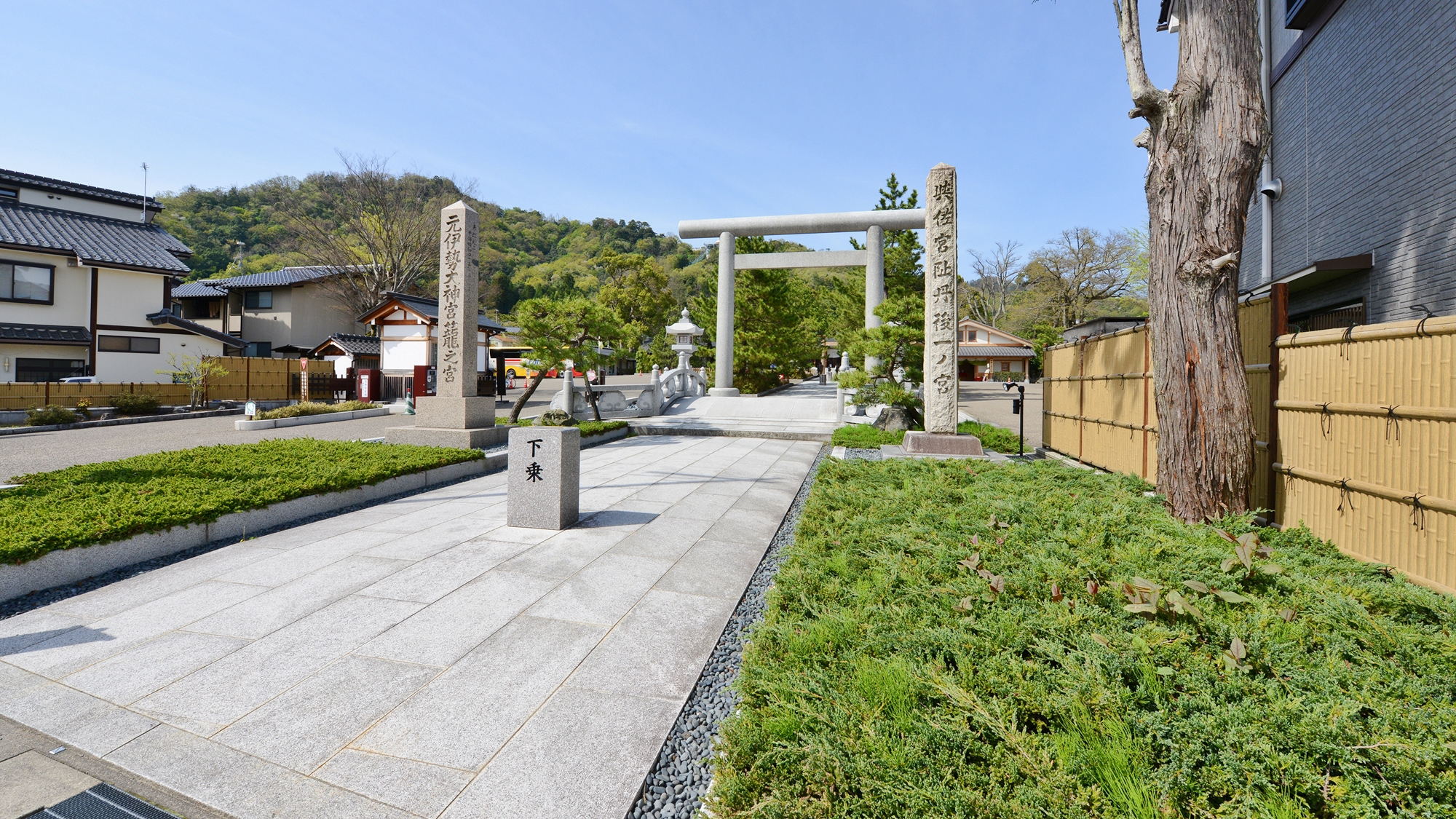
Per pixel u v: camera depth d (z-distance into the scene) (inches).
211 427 573.6
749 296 935.7
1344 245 341.1
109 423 595.5
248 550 190.4
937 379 397.1
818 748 79.9
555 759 89.7
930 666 100.3
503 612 142.8
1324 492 170.7
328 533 210.4
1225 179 183.3
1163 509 196.7
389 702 104.3
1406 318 290.7
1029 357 1588.3
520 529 215.3
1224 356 185.8
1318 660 100.0
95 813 79.7
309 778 85.7
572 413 600.7
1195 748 75.9
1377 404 150.3
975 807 69.9
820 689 95.0
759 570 176.2
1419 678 96.1
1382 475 148.9
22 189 839.1
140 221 941.2
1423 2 279.9
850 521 196.4
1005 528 176.9
